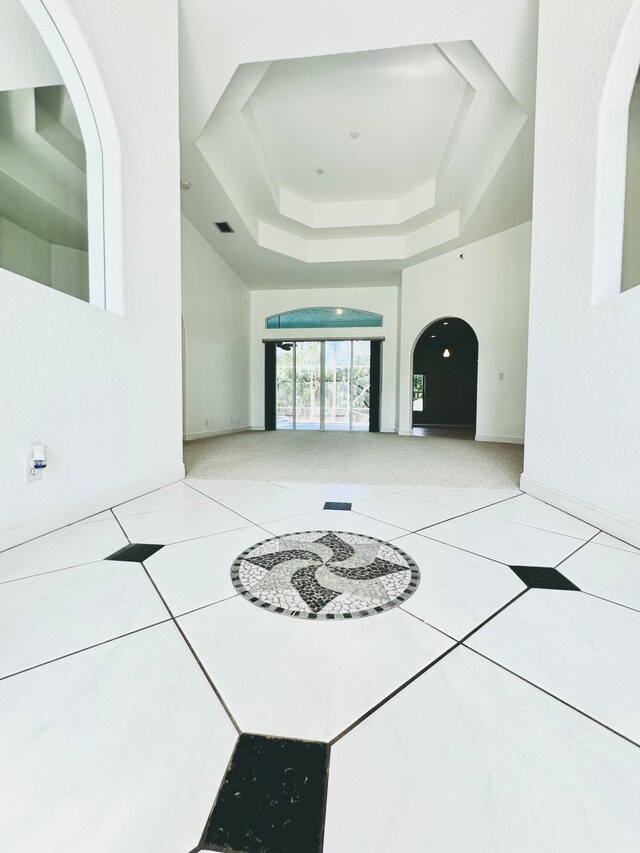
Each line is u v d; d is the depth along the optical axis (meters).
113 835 0.43
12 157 2.15
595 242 1.58
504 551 1.26
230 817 0.45
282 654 0.75
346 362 7.84
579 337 1.67
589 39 1.61
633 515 1.34
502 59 2.70
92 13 1.62
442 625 0.84
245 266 6.38
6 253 2.21
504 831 0.44
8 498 1.28
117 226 1.83
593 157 1.60
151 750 0.53
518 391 5.15
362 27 2.50
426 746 0.54
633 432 1.35
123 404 1.86
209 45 2.62
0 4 1.54
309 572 1.10
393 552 1.25
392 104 3.61
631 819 0.45
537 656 0.74
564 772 0.51
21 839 0.42
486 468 2.96
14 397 1.29
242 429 7.37
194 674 0.69
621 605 0.93
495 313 5.29
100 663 0.71
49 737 0.55
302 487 2.22
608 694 0.65
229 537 1.38
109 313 1.76
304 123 3.88
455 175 4.36
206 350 5.70
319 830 0.43
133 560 1.18
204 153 3.69
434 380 11.85
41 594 0.97
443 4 2.37
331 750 0.53
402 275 6.38
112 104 1.76
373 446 4.68
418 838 0.43
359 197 5.41
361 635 0.81
